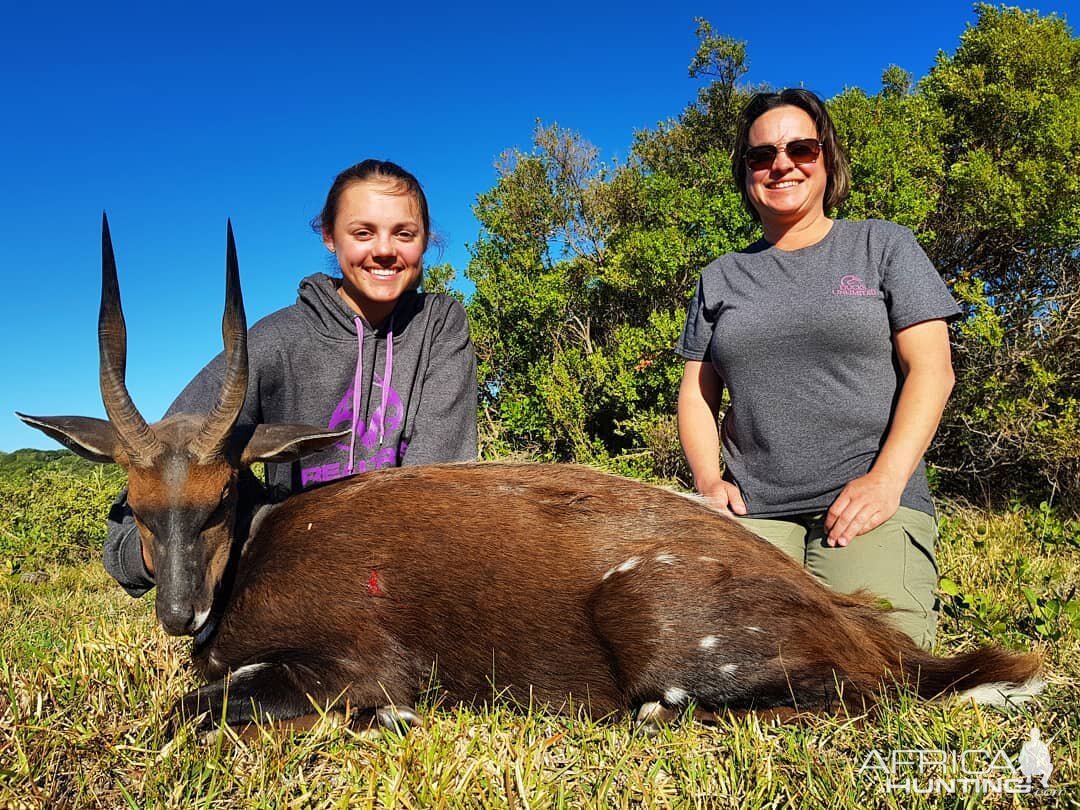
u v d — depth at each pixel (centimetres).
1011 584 170
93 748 92
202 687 104
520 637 109
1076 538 222
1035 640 132
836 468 133
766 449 138
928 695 107
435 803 81
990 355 379
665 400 439
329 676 105
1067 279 399
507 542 111
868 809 80
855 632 111
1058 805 79
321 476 147
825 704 104
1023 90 412
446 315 158
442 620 109
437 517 113
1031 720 100
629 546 110
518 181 556
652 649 104
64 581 287
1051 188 381
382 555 110
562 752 96
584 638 108
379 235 141
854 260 136
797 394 135
